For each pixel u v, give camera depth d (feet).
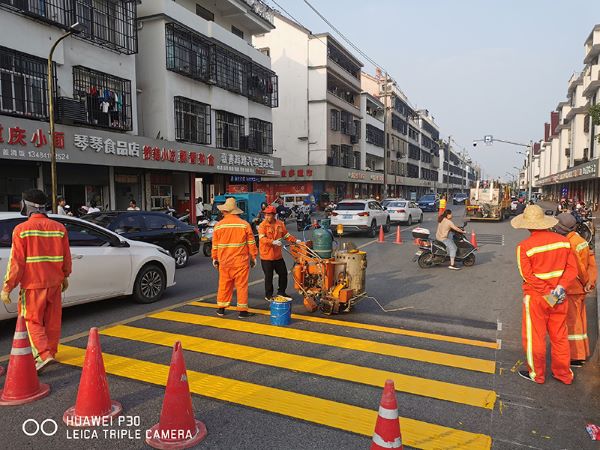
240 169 79.87
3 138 40.34
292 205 102.68
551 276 13.37
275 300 20.08
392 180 188.96
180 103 67.36
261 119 89.76
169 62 64.85
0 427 11.20
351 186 152.35
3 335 18.47
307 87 123.95
